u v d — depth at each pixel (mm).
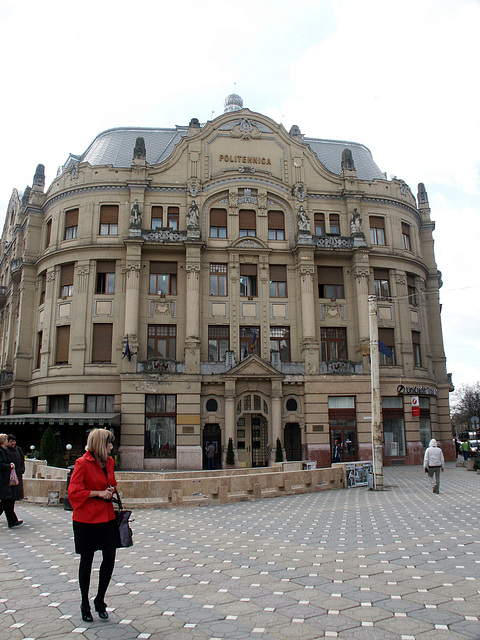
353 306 37156
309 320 35500
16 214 48250
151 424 33031
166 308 35219
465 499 18344
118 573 8781
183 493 17578
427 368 38844
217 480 18312
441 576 8414
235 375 33344
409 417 36156
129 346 33344
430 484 23922
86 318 35031
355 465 23969
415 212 41438
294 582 8141
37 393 35531
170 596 7496
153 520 14586
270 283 36875
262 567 9117
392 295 38188
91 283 35500
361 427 34594
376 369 22828
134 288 34375
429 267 43062
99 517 6578
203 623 6414
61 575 8656
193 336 34062
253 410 33688
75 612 6836
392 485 23781
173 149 40688
